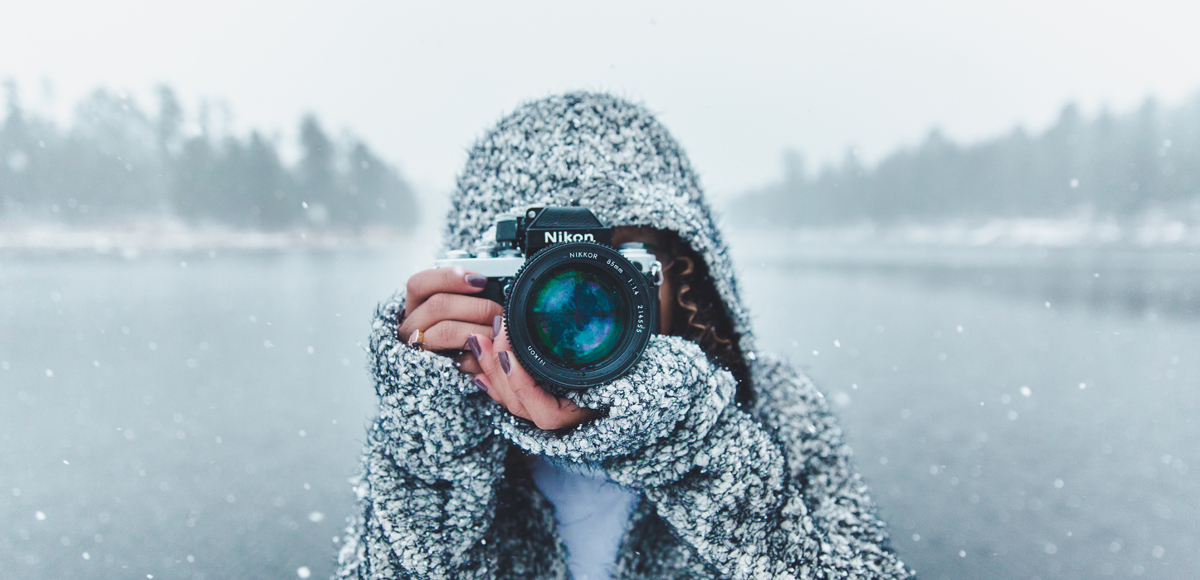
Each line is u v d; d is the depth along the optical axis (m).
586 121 0.98
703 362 0.80
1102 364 6.48
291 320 9.29
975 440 4.03
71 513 2.94
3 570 2.41
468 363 0.78
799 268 21.84
